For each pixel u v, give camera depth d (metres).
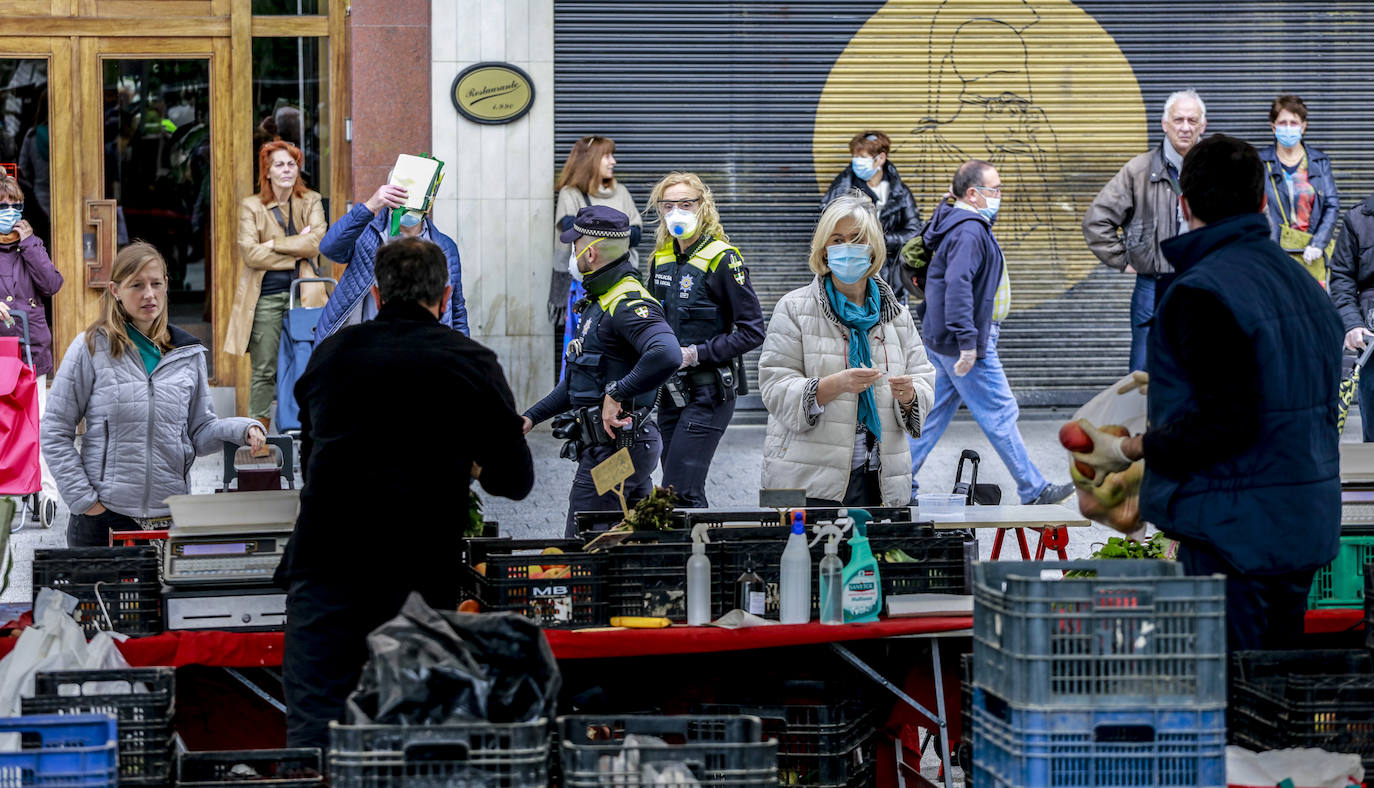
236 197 45.16
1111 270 46.97
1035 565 17.20
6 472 23.92
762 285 46.12
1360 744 16.17
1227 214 16.94
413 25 43.81
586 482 24.81
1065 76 46.25
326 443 17.30
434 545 17.39
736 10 45.00
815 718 19.67
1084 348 47.16
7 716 15.24
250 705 19.97
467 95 43.97
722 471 40.53
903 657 20.58
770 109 45.50
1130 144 46.66
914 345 25.02
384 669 14.52
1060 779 14.46
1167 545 21.00
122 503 22.48
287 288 42.34
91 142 44.72
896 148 46.09
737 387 27.50
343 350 17.52
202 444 23.20
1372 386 33.56
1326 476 16.81
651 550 19.64
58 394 22.36
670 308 26.91
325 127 45.34
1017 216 46.69
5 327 36.56
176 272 45.44
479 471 18.23
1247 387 16.22
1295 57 46.56
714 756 14.98
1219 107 46.69
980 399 35.94
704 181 45.50
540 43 44.19
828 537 20.02
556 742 15.79
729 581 20.00
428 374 17.30
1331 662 16.84
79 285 44.88
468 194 44.28
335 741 13.98
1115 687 14.51
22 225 36.94
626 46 44.69
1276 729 16.31
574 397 24.94
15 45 44.28
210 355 45.53
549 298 43.47
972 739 15.58
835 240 24.22
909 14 45.56
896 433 24.59
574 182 42.41
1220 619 14.54
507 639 14.91
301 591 17.41
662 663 20.48
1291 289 16.66
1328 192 40.84
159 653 18.72
